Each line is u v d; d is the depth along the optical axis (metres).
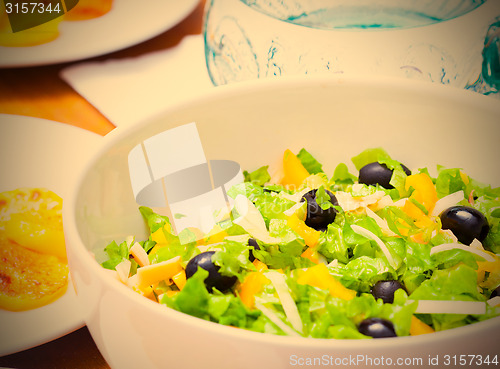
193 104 0.39
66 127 0.48
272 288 0.31
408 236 0.35
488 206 0.38
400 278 0.34
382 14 0.50
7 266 0.40
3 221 0.42
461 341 0.26
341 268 0.34
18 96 0.49
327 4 0.49
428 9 0.49
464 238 0.36
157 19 0.51
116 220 0.37
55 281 0.40
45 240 0.41
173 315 0.28
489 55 0.49
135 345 0.29
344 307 0.30
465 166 0.41
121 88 0.50
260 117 0.41
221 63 0.51
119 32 0.50
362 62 0.50
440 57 0.50
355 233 0.35
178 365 0.28
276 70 0.51
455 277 0.31
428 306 0.30
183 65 0.51
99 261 0.35
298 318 0.30
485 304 0.30
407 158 0.42
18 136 0.46
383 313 0.30
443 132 0.41
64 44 0.50
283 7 0.50
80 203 0.34
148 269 0.34
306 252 0.35
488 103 0.39
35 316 0.38
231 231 0.36
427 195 0.39
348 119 0.42
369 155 0.42
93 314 0.31
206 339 0.27
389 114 0.41
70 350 0.37
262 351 0.26
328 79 0.41
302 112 0.42
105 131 0.48
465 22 0.50
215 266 0.32
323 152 0.43
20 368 0.36
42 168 0.45
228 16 0.50
